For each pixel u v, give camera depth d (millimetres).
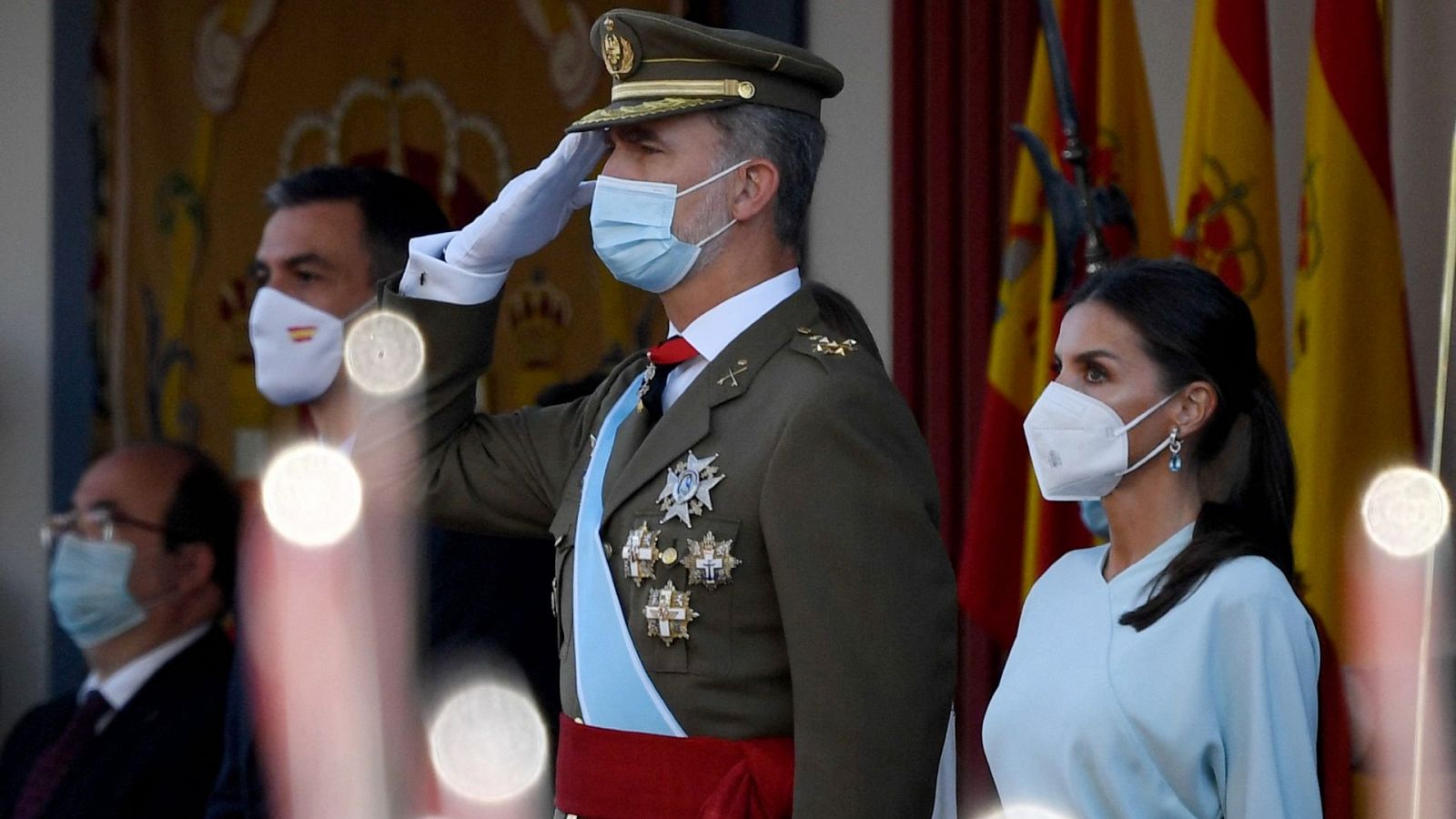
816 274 19547
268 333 12523
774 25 19594
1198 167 14258
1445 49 15070
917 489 8867
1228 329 10445
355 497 10297
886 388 9023
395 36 22344
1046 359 14352
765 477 8766
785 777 8750
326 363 12453
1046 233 15102
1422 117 15195
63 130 24047
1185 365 10391
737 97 9250
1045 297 14500
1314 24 14000
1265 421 10508
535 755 11805
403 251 12711
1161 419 10453
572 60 21359
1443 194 15031
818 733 8492
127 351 23703
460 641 11773
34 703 24281
